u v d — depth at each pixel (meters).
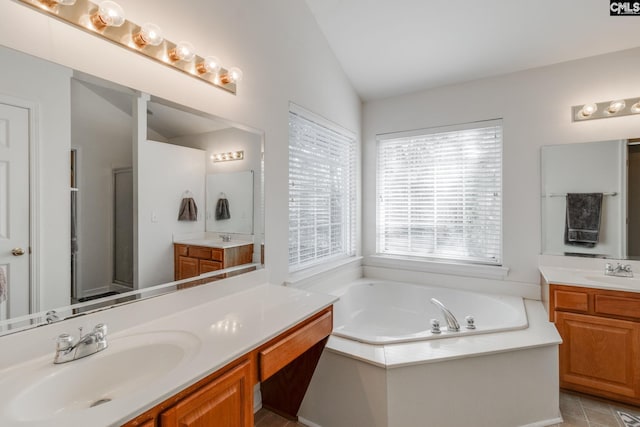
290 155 2.35
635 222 2.29
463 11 2.20
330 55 2.75
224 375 0.99
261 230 1.99
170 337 1.16
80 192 1.14
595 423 1.79
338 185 3.00
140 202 1.33
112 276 1.23
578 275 2.25
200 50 1.59
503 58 2.54
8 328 0.96
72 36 1.12
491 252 2.79
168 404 0.82
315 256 2.67
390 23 2.40
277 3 2.14
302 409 1.86
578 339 2.02
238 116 1.83
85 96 1.16
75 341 1.08
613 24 2.13
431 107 3.01
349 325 2.76
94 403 0.95
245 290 1.83
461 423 1.65
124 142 1.28
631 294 1.88
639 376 1.86
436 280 2.97
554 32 2.25
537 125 2.56
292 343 1.32
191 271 1.53
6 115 0.96
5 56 0.96
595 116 2.36
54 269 1.07
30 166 1.02
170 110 1.46
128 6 1.28
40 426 0.66
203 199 1.61
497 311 2.49
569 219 2.47
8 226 0.97
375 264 3.27
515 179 2.64
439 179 3.01
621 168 2.32
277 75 2.13
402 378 1.58
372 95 3.23
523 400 1.74
